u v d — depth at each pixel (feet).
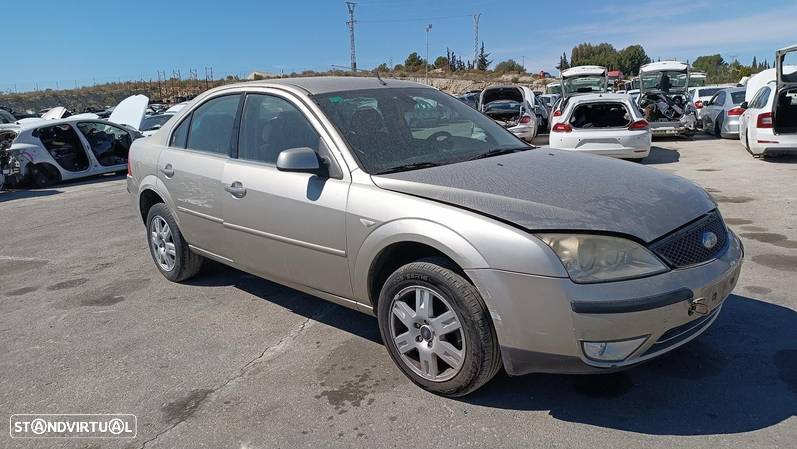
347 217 11.10
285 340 13.26
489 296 9.29
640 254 9.00
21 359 13.06
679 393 10.21
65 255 21.79
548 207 9.52
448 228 9.66
